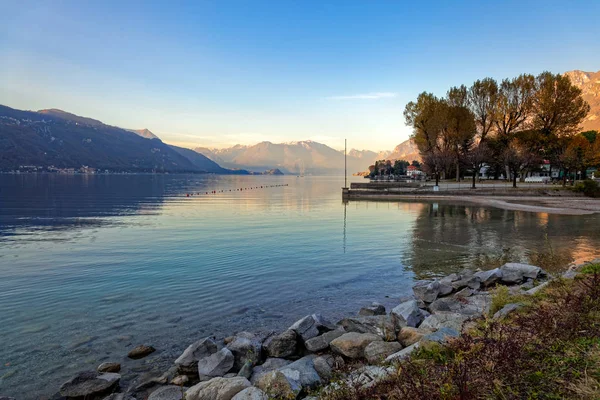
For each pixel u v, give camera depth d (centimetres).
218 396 549
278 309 1048
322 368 634
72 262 1633
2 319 959
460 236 2306
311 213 3900
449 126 6862
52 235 2445
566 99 6362
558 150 6762
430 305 1004
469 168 7256
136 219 3378
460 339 530
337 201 5681
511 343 465
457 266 1554
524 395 379
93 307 1054
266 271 1472
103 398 613
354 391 454
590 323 548
